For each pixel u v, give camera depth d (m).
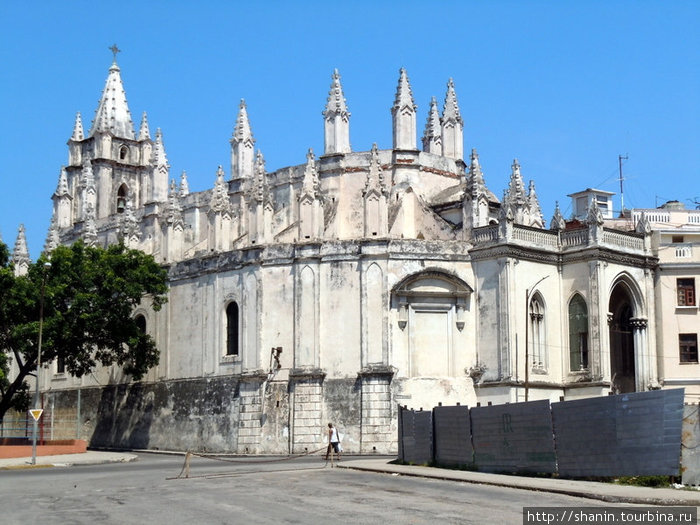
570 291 74.12
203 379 81.12
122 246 83.25
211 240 83.12
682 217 90.62
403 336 73.06
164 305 86.38
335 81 87.81
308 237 76.81
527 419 42.50
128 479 47.69
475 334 73.50
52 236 107.75
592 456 39.34
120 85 129.75
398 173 84.88
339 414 73.19
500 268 72.12
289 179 89.31
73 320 78.19
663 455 36.91
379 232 74.75
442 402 72.25
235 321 79.75
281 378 75.62
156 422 85.12
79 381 95.44
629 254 75.31
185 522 29.78
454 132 91.31
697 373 75.94
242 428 76.12
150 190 107.19
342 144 87.31
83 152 129.12
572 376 73.12
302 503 34.44
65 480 48.22
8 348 82.69
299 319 75.25
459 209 80.62
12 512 33.91
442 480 42.94
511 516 30.06
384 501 34.66
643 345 76.19
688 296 77.25
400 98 85.75
